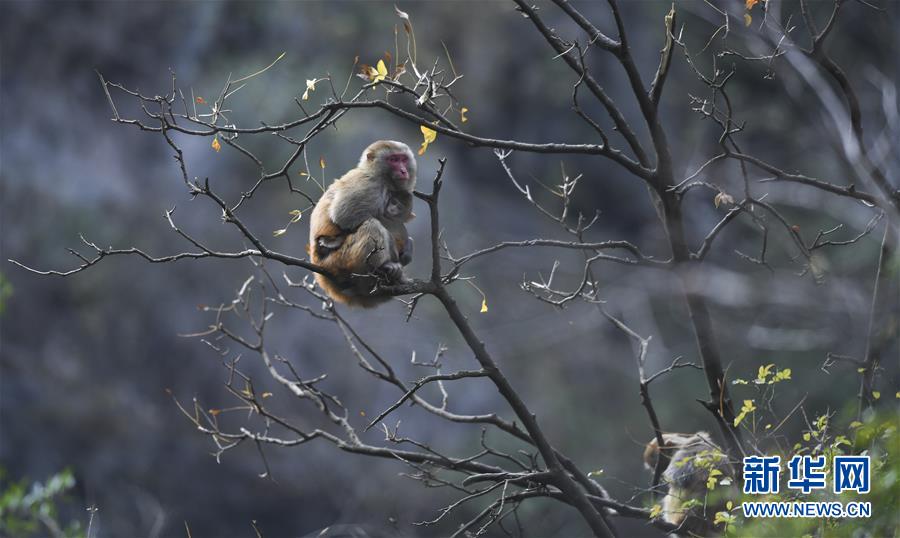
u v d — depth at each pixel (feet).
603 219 91.61
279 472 69.00
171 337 72.02
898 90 51.11
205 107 79.10
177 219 76.33
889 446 19.25
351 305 24.63
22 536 33.53
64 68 80.69
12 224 72.02
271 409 70.85
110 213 75.15
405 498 64.75
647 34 87.56
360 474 68.69
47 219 73.26
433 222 21.13
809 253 24.27
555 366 78.74
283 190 78.43
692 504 22.80
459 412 74.02
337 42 87.25
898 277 24.25
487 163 92.58
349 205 23.76
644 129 86.69
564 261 83.82
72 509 61.05
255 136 79.05
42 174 75.10
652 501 25.66
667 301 72.13
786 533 19.57
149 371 71.26
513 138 93.35
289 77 82.64
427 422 72.90
